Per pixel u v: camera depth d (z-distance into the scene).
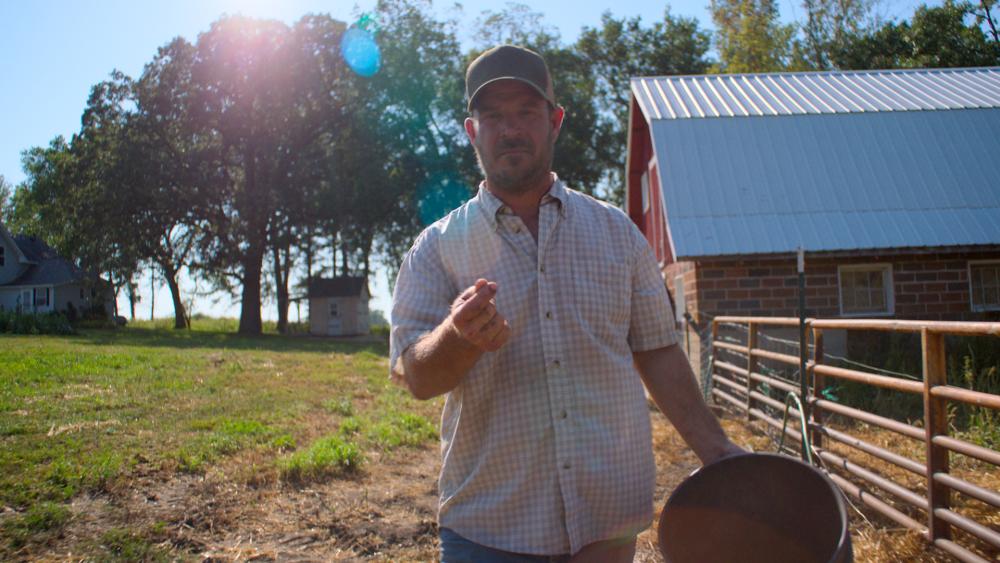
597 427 1.96
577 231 2.04
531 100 2.01
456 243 2.04
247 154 36.34
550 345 1.96
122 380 11.93
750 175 12.16
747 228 11.40
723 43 33.56
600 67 41.25
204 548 4.69
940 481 4.16
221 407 9.61
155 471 6.30
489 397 1.97
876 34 32.44
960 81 15.36
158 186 33.66
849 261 11.41
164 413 9.03
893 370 9.92
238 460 6.84
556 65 39.81
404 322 1.98
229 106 34.81
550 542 1.90
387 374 14.38
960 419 7.25
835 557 1.58
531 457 1.93
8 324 26.52
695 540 1.95
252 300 36.69
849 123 12.98
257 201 34.62
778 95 14.53
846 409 5.54
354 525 5.20
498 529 1.94
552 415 1.94
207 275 37.28
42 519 4.90
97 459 6.39
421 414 9.74
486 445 1.97
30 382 11.22
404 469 6.88
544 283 1.98
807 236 11.24
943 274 11.57
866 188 11.94
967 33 31.27
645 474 2.03
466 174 38.03
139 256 34.91
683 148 12.58
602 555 1.97
